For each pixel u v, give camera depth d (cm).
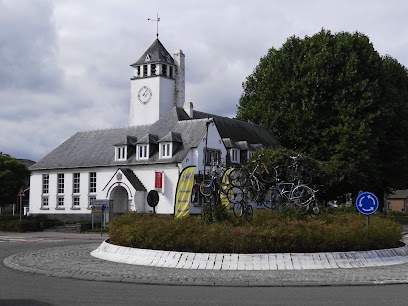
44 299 1096
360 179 5097
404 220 6544
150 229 1800
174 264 1636
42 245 2705
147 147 4919
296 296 1154
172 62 6656
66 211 5403
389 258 1766
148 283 1337
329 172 4784
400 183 5916
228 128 5600
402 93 6034
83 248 2311
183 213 2325
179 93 6750
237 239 1683
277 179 2330
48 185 5575
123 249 1812
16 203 6738
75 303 1054
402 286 1302
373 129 5419
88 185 5297
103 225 4491
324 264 1620
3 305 1026
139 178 4922
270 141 5953
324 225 1783
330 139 5331
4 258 1980
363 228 1838
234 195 2233
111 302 1069
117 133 5506
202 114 5625
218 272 1521
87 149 5531
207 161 4797
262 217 2220
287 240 1691
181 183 2345
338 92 5397
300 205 2233
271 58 6034
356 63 5409
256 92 6356
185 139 4844
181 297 1135
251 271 1546
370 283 1328
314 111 5422
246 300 1101
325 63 5478
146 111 6512
